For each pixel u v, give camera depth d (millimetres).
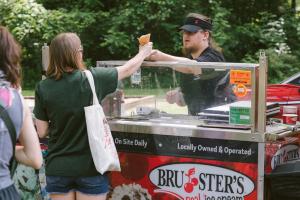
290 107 3898
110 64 3707
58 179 3266
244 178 3307
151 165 3535
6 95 2559
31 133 2637
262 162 3260
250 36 15055
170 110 3658
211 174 3381
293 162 3537
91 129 3189
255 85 3264
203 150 3383
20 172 3914
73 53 3252
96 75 3268
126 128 3574
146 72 3689
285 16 15664
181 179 3461
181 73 3580
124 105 3754
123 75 3387
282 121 3826
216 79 3445
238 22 16141
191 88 3559
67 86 3230
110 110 3756
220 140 3332
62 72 3256
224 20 14555
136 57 3516
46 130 3404
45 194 3867
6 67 2596
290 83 6094
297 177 3436
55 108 3248
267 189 3533
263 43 14977
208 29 4094
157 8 14758
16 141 2588
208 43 4117
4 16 14180
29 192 3934
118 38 14492
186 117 3600
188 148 3420
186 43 4105
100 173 3199
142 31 15031
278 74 13492
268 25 15266
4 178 2520
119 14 15016
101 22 15406
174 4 14688
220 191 3369
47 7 16078
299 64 13922
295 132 3633
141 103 3729
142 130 3527
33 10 14258
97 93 3254
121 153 3609
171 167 3480
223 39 14164
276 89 5090
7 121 2521
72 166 3223
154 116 3707
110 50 14859
